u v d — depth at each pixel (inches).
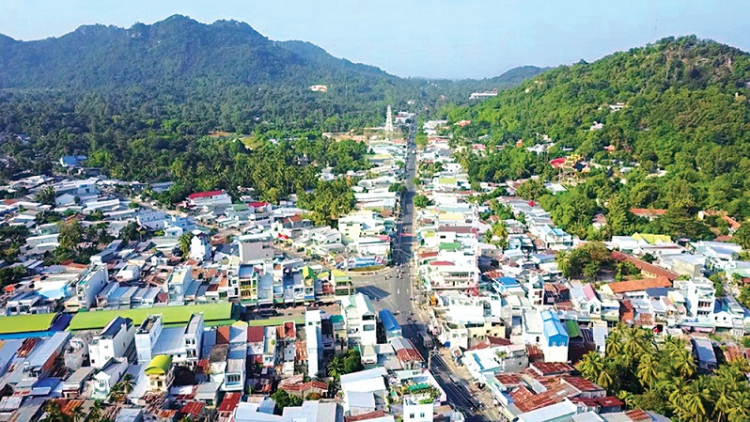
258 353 5492.1
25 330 5984.3
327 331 6043.3
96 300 6796.3
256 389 5162.4
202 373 5216.5
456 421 4591.5
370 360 5477.4
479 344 5925.2
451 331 6033.5
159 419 4515.3
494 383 5172.2
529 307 6456.7
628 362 5241.1
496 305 6323.8
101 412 4552.2
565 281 7593.5
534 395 4896.7
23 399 4845.0
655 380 5012.3
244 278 6914.4
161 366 4918.8
